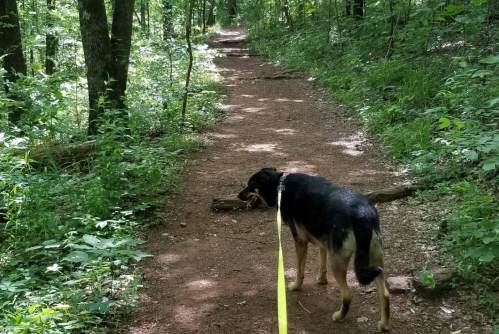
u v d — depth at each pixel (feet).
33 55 58.23
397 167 24.68
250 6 106.01
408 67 35.96
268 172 14.78
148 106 32.55
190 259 16.96
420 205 19.93
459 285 13.96
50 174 21.80
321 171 25.05
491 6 34.32
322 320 13.24
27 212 18.25
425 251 16.28
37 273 15.61
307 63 56.80
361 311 13.55
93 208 18.94
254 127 35.01
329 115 37.29
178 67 49.49
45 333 11.33
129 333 12.74
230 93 47.19
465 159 22.18
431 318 12.94
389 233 17.98
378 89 36.96
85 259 12.80
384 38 44.14
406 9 42.16
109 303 13.14
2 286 12.94
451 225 17.03
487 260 13.26
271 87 49.62
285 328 6.52
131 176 23.63
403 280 14.42
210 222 19.99
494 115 23.31
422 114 28.66
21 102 26.71
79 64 40.96
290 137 32.01
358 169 25.17
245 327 13.00
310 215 12.87
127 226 18.15
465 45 34.91
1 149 21.86
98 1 28.02
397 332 12.47
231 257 17.10
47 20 49.44
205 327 13.02
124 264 15.92
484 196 17.25
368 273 10.90
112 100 29.30
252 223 19.86
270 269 16.21
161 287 15.10
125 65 30.01
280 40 76.79
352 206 11.88
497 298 13.24
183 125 33.86
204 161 27.66
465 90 26.43
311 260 16.79
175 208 21.25
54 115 26.00
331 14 66.18
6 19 33.63
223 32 111.04
